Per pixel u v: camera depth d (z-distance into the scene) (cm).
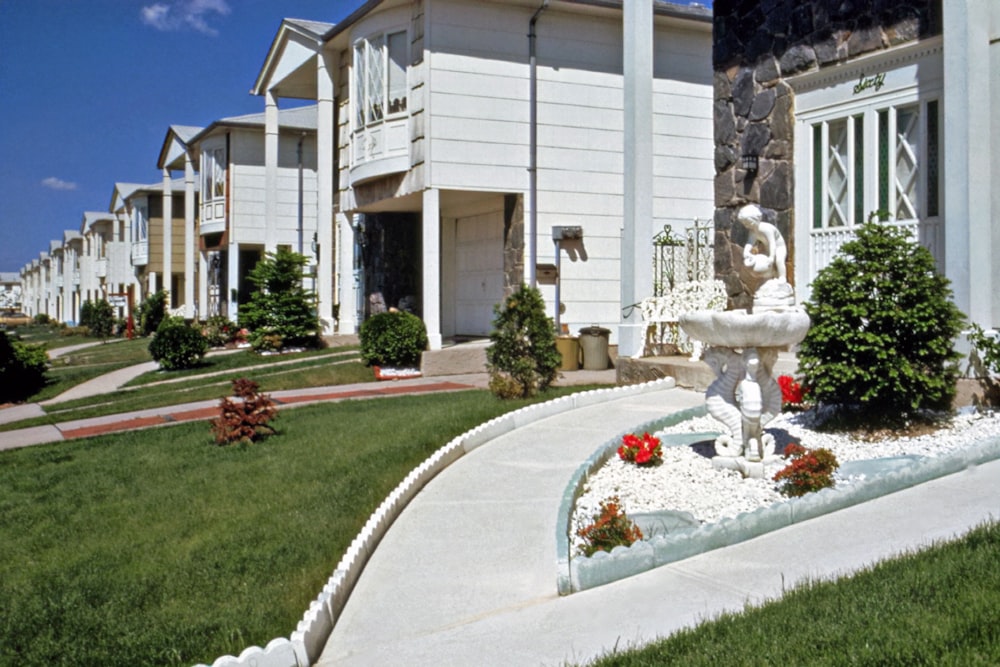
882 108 917
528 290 1116
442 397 1206
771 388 659
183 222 3838
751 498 592
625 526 521
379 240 1927
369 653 423
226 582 545
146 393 1592
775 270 654
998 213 760
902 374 678
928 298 679
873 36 916
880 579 404
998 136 755
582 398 991
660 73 1705
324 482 749
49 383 1927
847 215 970
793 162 1023
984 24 755
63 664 449
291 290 2047
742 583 447
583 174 1652
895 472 570
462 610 467
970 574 389
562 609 449
